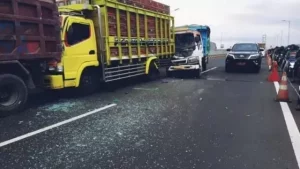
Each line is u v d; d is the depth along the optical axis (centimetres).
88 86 944
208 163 401
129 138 506
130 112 699
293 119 629
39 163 404
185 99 867
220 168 385
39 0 715
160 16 1331
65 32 825
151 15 1245
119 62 1045
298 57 1376
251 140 493
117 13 1009
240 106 767
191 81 1312
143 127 573
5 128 572
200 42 1480
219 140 494
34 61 768
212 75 1580
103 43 956
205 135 521
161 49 1361
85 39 900
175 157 422
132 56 1121
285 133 530
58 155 432
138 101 838
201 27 1814
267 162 403
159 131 546
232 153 436
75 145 473
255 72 1752
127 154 434
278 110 716
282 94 833
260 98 882
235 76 1529
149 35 1247
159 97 902
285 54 1902
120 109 731
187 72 1545
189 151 445
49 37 756
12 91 689
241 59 1703
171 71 1469
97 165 396
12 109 681
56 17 777
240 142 484
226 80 1347
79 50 872
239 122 607
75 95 927
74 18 858
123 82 1270
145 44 1212
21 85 705
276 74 1314
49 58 772
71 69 846
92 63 928
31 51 708
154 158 419
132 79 1305
